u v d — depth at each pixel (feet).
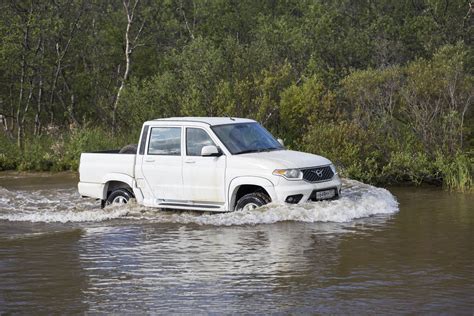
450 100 71.87
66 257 37.88
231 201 47.80
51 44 117.70
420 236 41.78
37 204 57.57
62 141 88.38
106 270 34.81
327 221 46.57
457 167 63.72
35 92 120.37
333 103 75.82
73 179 74.64
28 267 35.76
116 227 46.37
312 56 99.91
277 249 38.63
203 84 82.89
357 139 67.67
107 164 52.70
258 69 85.71
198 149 49.24
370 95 74.43
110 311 28.22
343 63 111.65
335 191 49.16
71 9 118.21
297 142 73.77
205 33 139.44
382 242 40.14
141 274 33.81
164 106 85.66
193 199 49.11
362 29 120.37
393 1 132.16
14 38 105.19
